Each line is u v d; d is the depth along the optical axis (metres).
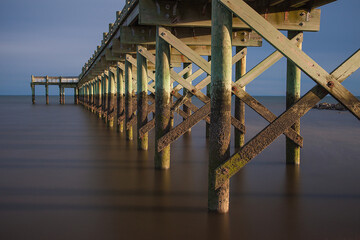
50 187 6.36
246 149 4.54
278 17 6.92
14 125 17.44
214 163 4.78
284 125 4.48
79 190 6.18
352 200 5.72
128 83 12.31
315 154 9.71
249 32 8.97
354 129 16.66
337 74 4.43
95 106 26.69
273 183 6.67
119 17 10.56
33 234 4.34
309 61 4.41
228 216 4.96
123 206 5.36
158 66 7.28
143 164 8.22
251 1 6.78
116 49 10.94
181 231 4.46
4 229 4.49
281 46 4.40
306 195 5.96
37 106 43.88
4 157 9.09
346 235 4.39
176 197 5.79
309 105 4.48
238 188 6.36
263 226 4.65
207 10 6.80
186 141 12.01
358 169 7.85
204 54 11.06
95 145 10.98
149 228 4.55
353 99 4.45
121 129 14.39
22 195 5.88
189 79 11.67
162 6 6.73
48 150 10.11
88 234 4.36
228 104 4.66
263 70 7.77
